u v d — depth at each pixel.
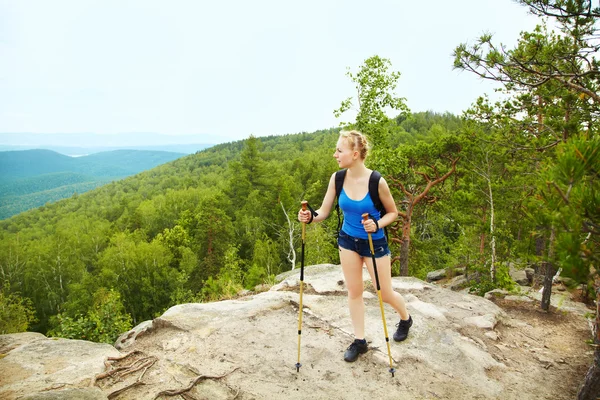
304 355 3.62
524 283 12.91
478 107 9.89
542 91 6.67
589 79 5.76
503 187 10.87
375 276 3.17
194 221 48.47
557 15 4.74
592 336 5.18
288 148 141.62
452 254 17.56
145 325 5.04
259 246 34.72
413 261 19.50
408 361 3.67
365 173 3.10
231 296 7.58
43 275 42.91
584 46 5.33
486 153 11.44
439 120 97.62
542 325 5.66
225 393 2.97
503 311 5.82
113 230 62.53
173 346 3.69
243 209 49.34
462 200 11.95
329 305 5.03
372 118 16.14
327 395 3.04
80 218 91.44
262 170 56.56
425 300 5.68
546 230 2.22
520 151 9.21
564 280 1.85
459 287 15.86
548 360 4.32
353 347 3.60
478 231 11.98
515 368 4.01
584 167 1.92
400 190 16.67
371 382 3.29
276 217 44.66
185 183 106.62
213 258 34.62
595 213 1.91
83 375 3.11
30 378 3.04
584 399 3.13
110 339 11.61
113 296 24.55
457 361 3.83
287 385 3.13
